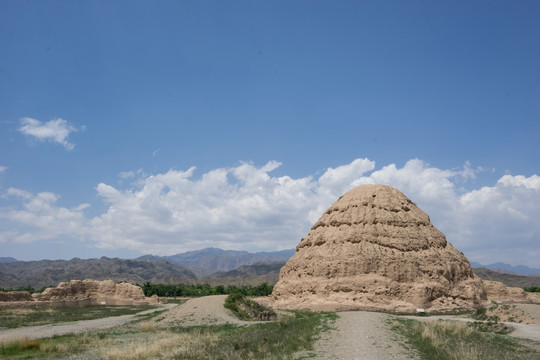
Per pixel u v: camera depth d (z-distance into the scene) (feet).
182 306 149.07
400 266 177.27
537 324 113.80
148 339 95.91
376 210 204.85
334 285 177.17
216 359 68.18
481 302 187.21
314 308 168.14
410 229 197.36
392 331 75.82
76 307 226.38
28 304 203.10
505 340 83.20
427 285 172.86
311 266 192.13
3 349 79.61
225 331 106.11
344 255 185.16
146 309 218.79
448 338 71.87
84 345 87.76
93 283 257.96
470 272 202.28
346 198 219.61
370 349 61.46
